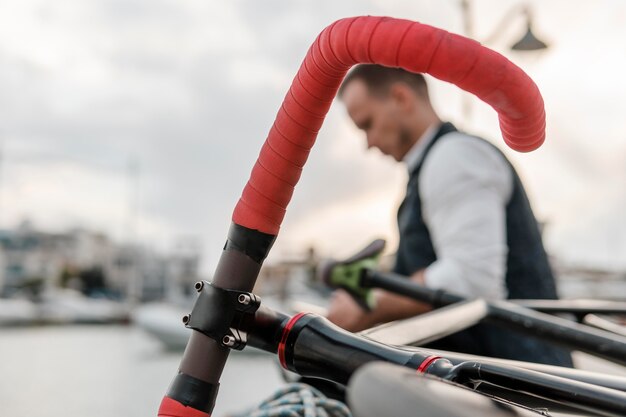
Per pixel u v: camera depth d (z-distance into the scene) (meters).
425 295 1.04
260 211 0.44
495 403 0.30
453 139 1.36
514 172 1.37
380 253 1.12
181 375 0.44
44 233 43.59
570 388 0.40
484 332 1.09
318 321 0.44
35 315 22.53
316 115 0.42
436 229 1.35
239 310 0.44
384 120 1.56
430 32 0.33
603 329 1.02
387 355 0.40
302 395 0.71
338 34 0.37
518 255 1.34
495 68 0.33
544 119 0.36
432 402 0.22
